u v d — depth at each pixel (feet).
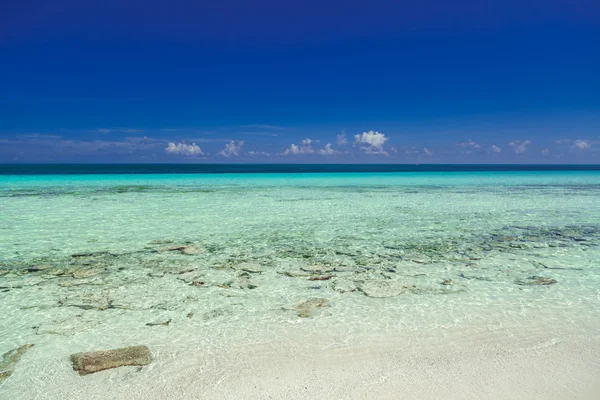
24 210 52.60
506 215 48.01
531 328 17.15
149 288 22.45
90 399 12.39
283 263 27.40
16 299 20.74
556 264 26.78
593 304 19.77
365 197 70.44
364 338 16.38
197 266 26.76
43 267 26.43
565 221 43.39
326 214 49.49
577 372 13.64
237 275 24.81
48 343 15.98
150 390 12.84
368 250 30.89
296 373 13.82
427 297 20.92
